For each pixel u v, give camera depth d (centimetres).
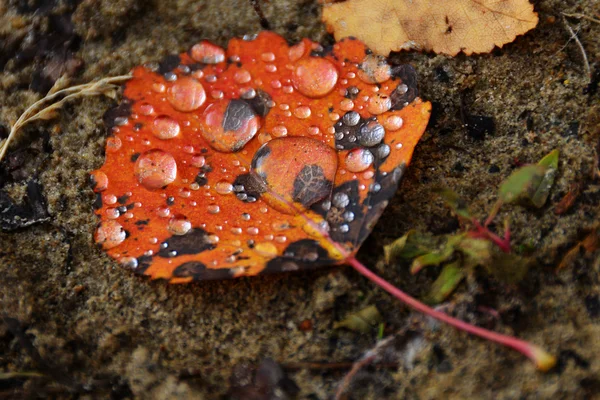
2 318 28
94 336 28
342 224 27
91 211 28
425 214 28
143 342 28
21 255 28
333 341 28
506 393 27
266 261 27
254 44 28
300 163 27
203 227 27
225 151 27
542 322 27
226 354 28
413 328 28
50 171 29
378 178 27
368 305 28
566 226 28
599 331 27
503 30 28
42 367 28
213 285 28
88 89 28
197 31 29
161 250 27
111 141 27
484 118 28
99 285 28
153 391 28
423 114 27
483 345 27
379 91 27
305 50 28
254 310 28
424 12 28
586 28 29
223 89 28
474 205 28
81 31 29
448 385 27
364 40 28
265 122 27
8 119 29
